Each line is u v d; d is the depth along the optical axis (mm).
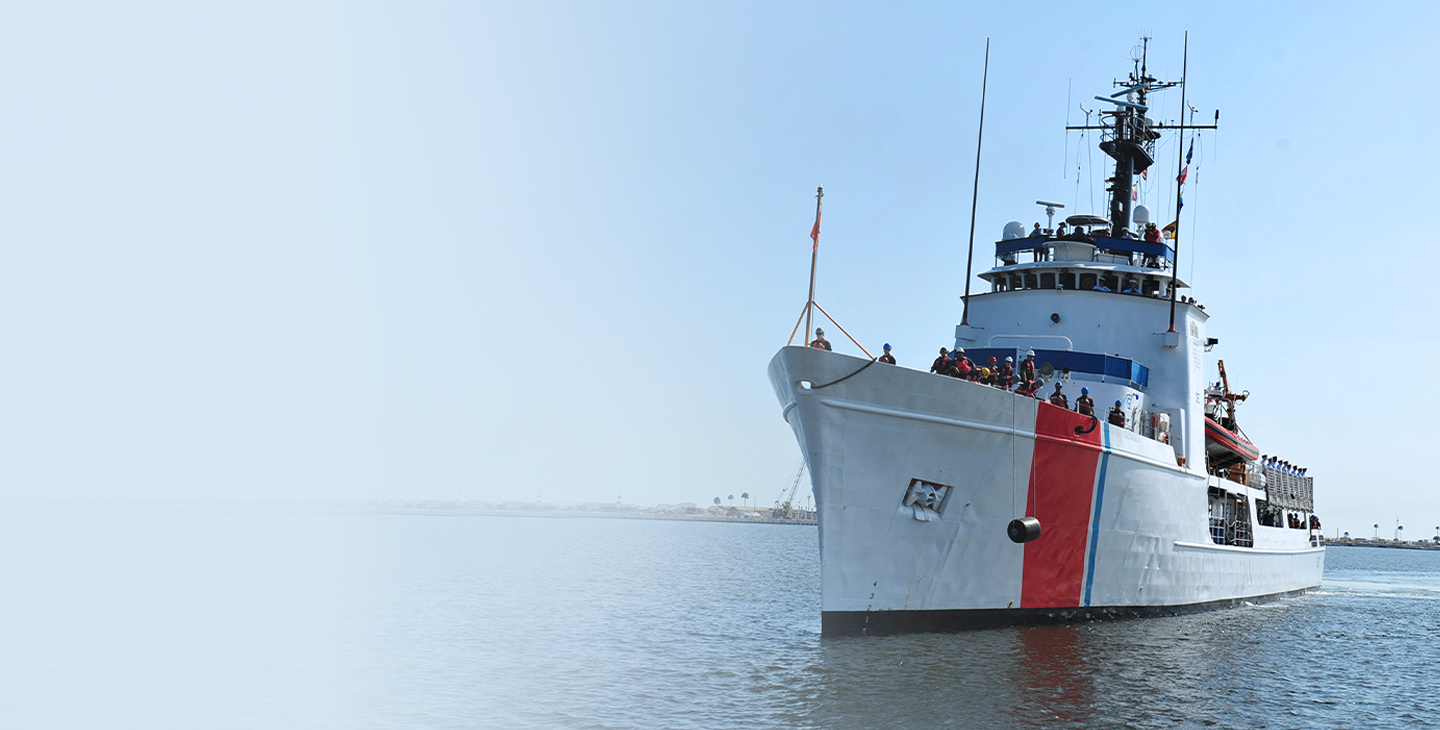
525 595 47312
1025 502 28953
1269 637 33469
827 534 26766
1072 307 37594
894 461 26938
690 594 48281
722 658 27703
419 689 24234
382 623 35938
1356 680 26938
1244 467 45750
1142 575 33750
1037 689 23172
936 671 24562
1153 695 23312
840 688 23047
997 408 27656
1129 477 31625
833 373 25844
